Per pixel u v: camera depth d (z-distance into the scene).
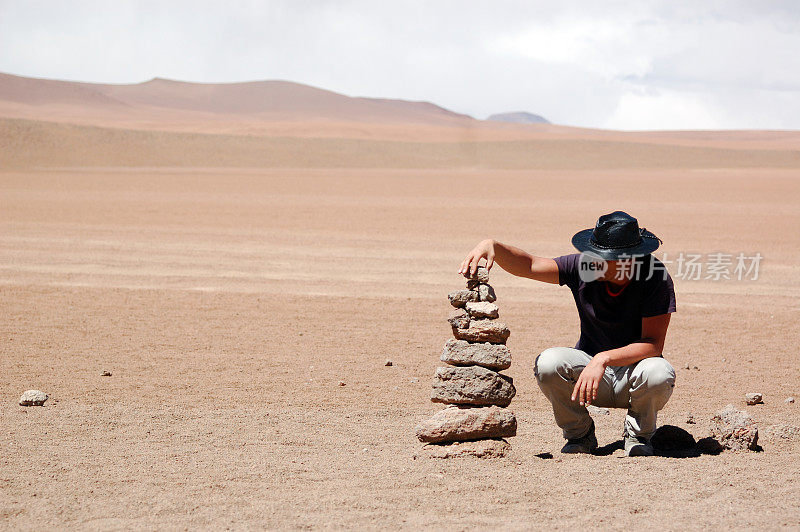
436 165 87.50
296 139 106.88
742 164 96.88
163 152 85.12
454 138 127.81
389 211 28.75
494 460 4.93
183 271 14.84
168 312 10.94
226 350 8.74
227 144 95.56
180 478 4.59
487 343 5.09
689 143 150.12
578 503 4.10
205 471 4.74
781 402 6.90
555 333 9.86
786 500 4.14
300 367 8.02
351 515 3.92
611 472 4.66
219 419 6.14
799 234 22.23
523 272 5.14
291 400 6.77
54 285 13.05
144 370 7.79
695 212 29.44
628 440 5.24
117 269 14.98
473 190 42.00
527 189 43.28
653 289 4.91
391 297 12.40
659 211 29.84
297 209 29.11
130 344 8.98
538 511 3.98
